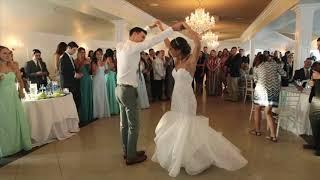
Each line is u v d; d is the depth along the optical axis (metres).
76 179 3.37
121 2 8.46
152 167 3.71
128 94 3.62
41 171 3.61
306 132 5.09
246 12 10.67
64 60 5.81
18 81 4.48
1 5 6.93
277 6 8.66
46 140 4.79
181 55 3.53
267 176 3.40
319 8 7.01
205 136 3.42
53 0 6.64
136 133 3.76
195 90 11.54
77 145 4.65
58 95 5.09
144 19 10.62
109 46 13.73
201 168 3.42
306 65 6.30
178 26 3.50
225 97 10.29
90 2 6.91
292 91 5.25
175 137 3.46
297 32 7.25
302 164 3.77
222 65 10.80
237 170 3.58
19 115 4.32
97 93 6.64
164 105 8.55
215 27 15.55
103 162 3.90
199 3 8.84
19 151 4.36
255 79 5.06
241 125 5.92
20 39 8.76
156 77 9.45
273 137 4.79
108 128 5.73
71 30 10.52
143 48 3.50
